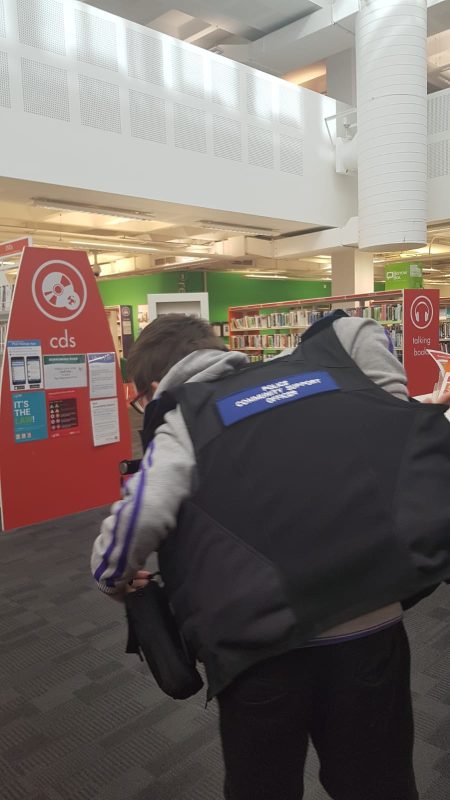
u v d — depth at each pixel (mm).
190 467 816
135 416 10258
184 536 821
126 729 1962
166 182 6438
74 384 4434
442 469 873
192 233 10039
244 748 818
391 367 986
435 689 2072
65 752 1862
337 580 778
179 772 1746
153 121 6285
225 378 926
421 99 6969
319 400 884
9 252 4414
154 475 807
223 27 8523
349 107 8609
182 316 1071
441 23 7879
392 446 862
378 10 6766
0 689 2238
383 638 848
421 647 2371
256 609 762
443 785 1623
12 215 8328
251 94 7234
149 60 6227
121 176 6059
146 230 9445
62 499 4387
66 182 5652
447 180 7590
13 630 2725
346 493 807
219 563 792
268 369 940
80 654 2477
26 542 3957
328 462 822
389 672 857
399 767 892
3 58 5188
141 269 13695
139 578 1021
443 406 928
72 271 4379
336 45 8523
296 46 8516
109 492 4684
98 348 4570
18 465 4145
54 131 5543
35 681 2283
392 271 8680
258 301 16469
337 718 847
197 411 857
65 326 4355
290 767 840
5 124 5219
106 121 5914
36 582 3281
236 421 840
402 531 808
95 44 5793
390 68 6809
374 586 792
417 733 1840
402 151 6973
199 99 6691
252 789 828
